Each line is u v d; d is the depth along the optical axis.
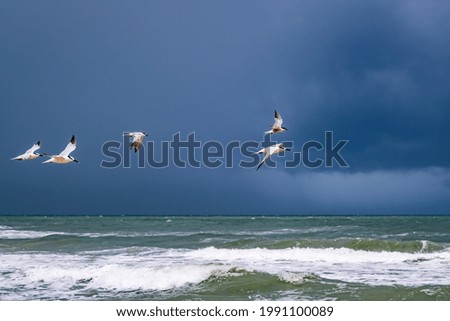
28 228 50.31
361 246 24.86
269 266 19.67
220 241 30.39
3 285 16.38
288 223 62.16
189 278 16.41
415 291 14.48
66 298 14.74
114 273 17.09
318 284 15.63
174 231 43.31
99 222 68.94
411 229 42.44
